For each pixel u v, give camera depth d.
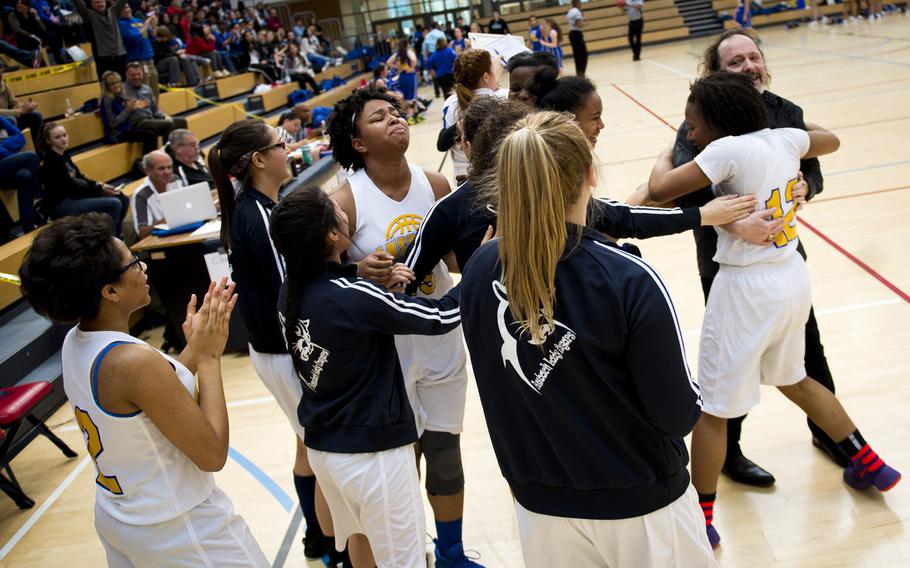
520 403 1.53
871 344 3.71
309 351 2.00
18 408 3.52
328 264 2.00
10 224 6.13
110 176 8.45
